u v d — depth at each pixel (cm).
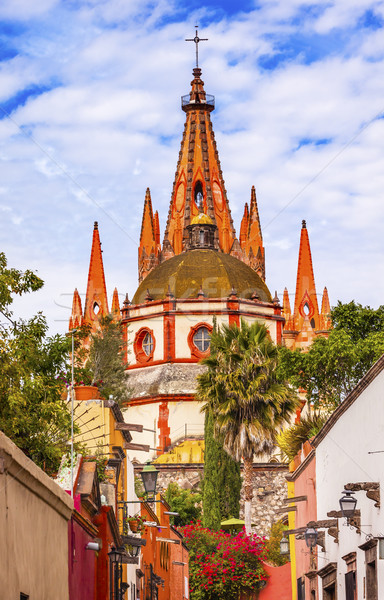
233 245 9025
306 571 3388
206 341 7394
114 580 2605
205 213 8931
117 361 6103
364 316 4684
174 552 4838
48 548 1683
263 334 5569
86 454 2753
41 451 2683
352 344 4497
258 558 5172
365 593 2228
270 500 6284
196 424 7169
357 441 2338
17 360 2805
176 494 6281
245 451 5347
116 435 3058
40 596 1605
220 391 5416
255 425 5322
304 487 3425
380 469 2084
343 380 4619
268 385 5397
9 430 2670
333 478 2712
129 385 7362
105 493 2688
